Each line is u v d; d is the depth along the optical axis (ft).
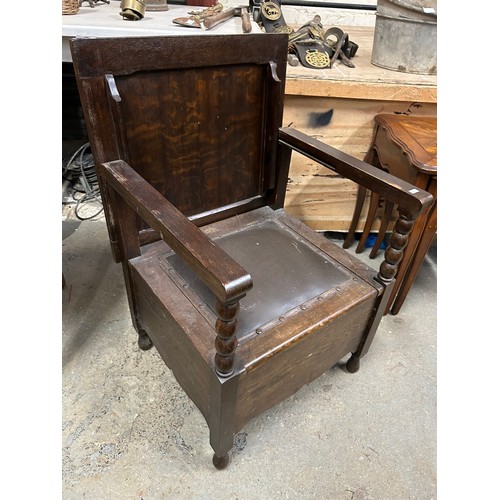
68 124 7.27
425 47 4.02
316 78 3.94
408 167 3.72
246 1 5.90
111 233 2.94
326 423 3.43
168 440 3.22
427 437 3.37
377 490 3.01
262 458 3.15
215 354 2.32
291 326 2.59
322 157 3.10
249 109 3.18
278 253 3.15
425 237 3.90
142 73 2.54
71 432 3.22
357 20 6.20
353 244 5.73
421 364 4.02
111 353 3.88
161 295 2.74
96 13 4.57
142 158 2.83
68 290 4.58
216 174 3.28
